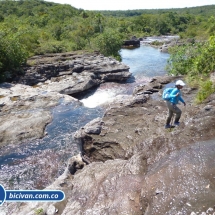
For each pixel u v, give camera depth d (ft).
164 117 34.96
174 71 65.16
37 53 106.32
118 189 19.20
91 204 19.19
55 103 58.70
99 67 84.69
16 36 95.04
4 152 41.27
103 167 25.22
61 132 46.93
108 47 114.93
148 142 26.50
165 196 15.93
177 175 17.42
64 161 38.55
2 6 284.20
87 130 34.09
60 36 150.51
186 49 65.36
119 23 244.22
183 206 14.70
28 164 38.32
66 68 83.82
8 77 74.64
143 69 97.35
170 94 27.78
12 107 55.67
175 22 294.66
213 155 18.35
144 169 20.62
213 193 15.02
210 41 52.37
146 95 45.80
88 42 131.95
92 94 71.20
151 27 275.59
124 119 37.06
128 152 27.27
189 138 22.33
